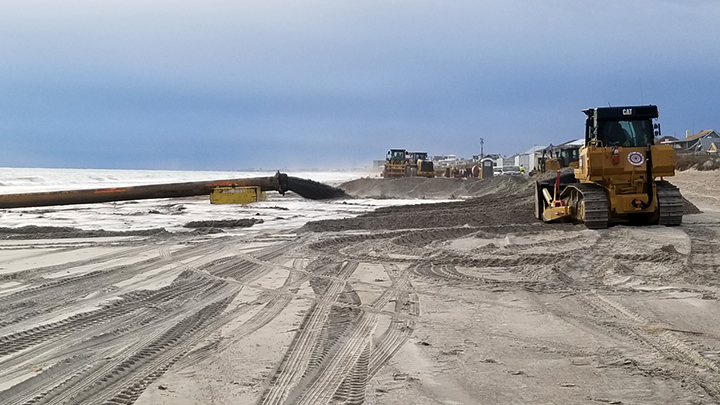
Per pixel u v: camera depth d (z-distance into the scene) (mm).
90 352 5641
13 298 8180
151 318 6938
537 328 6238
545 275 9070
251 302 7746
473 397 4375
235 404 4301
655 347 5480
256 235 15922
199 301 7863
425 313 6992
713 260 10039
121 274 10062
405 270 10039
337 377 4848
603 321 6430
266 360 5309
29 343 5969
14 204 24312
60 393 4574
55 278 9742
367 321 6656
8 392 4629
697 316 6523
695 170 51688
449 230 15609
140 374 4988
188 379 4844
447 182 49188
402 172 56250
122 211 26969
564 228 15078
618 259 10188
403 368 5047
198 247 13625
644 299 7406
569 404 4211
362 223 18344
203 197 39250
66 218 23156
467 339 5883
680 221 14641
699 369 4867
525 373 4875
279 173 29922
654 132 15062
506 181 44500
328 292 8328
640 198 14500
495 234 14461
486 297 7785
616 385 4559
